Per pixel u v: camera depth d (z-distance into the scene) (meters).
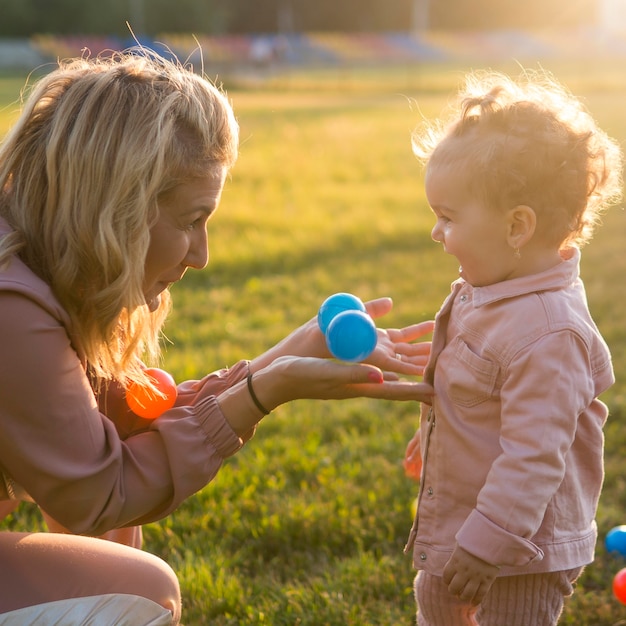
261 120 18.95
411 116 19.47
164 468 1.99
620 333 5.27
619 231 8.27
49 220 1.87
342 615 2.70
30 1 46.44
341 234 8.22
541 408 2.00
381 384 2.08
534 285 2.09
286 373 1.99
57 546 1.92
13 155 1.92
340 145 14.65
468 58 47.16
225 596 2.79
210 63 38.72
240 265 7.20
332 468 3.61
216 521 3.23
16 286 1.79
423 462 2.30
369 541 3.16
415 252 7.62
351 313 1.98
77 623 1.81
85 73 1.96
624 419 4.15
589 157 2.09
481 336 2.12
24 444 1.82
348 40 45.91
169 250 1.95
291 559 3.05
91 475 1.86
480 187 2.07
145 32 47.16
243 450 3.81
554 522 2.14
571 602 2.81
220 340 5.29
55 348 1.83
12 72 37.78
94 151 1.82
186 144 1.89
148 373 2.31
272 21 58.41
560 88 2.39
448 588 2.12
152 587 1.92
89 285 1.89
